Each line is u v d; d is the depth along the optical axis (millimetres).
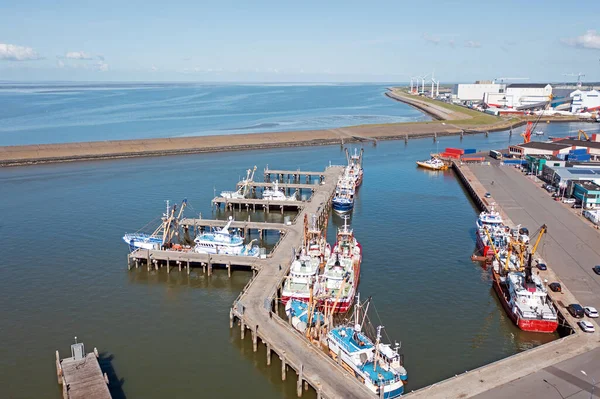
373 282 89688
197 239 103188
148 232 117500
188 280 92500
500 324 75438
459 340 70625
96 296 85188
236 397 59000
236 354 68000
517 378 56031
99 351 68188
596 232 109375
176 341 71062
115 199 145875
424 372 62625
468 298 84000
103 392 53719
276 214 138250
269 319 71438
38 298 83875
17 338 71250
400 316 77438
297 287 81562
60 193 152250
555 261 92188
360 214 133250
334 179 167875
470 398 52375
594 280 83875
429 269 95812
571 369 57719
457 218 129375
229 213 137375
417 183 172000
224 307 81875
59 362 60625
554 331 72062
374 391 56531
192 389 60344
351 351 61125
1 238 112250
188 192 156000
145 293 86750
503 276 87312
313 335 68938
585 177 144000
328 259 91312
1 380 61469
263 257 95375
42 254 103062
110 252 104750
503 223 113875
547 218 120250
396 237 114250
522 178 169125
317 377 57750
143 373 63375
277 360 66562
